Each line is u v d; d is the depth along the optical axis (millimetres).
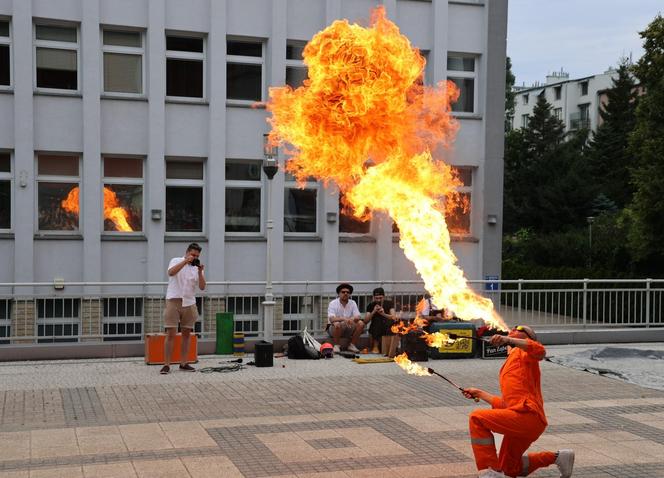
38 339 15156
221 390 11984
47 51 19938
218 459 8188
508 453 7289
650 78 27375
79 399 11219
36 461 8062
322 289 20078
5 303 16312
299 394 11734
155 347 14125
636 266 27594
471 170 22906
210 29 20641
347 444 8867
